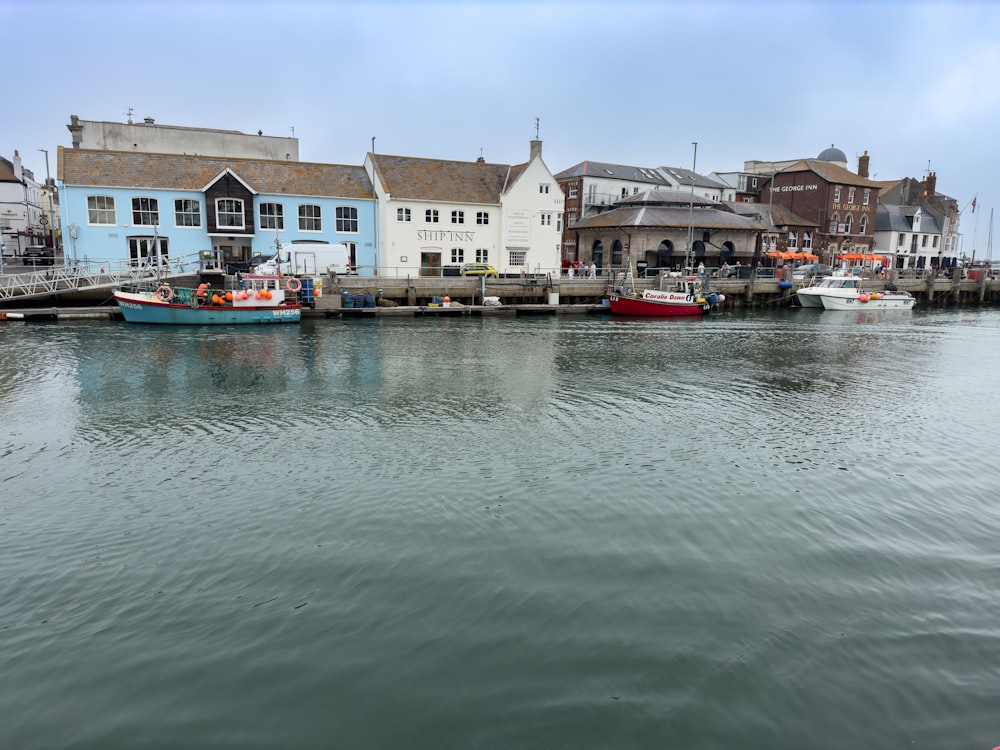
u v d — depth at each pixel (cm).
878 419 1634
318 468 1227
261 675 652
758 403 1802
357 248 4803
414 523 995
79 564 868
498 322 3803
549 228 5244
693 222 5912
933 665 673
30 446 1348
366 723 593
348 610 766
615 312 4338
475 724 592
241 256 4484
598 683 645
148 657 678
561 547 923
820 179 7544
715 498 1102
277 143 5856
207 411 1634
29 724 586
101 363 2262
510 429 1497
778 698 625
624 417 1622
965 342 3300
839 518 1029
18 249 6550
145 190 4144
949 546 940
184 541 934
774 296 5384
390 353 2581
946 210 9369
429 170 5094
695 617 757
